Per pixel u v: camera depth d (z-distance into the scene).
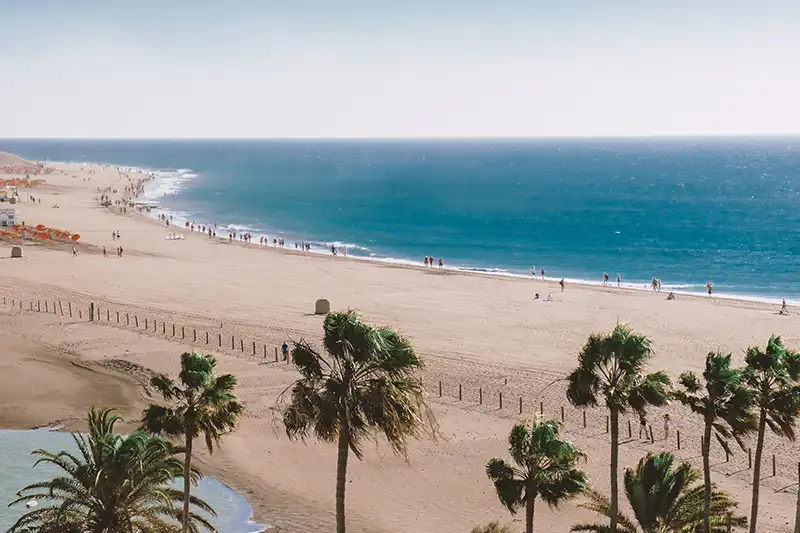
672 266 114.44
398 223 166.00
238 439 40.53
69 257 97.44
